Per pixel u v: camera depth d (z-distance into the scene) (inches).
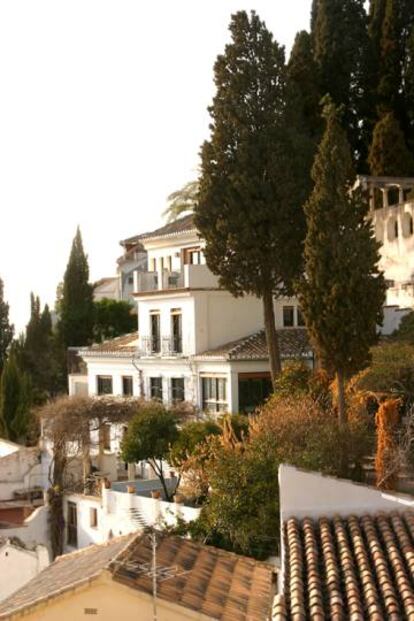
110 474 1736.0
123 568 680.4
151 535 750.5
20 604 684.7
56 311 3260.3
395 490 982.4
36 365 2805.1
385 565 605.9
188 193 2805.1
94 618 653.9
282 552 642.8
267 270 1534.2
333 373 1220.5
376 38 2090.3
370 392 1171.9
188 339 1800.0
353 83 2089.1
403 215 1622.8
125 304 2970.0
